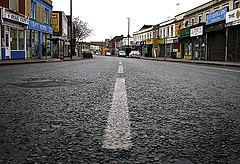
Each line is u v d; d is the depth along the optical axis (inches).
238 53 965.8
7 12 859.4
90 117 121.0
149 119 119.7
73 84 250.4
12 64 725.9
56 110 136.5
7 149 80.4
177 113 134.1
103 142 86.4
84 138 90.6
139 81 285.4
